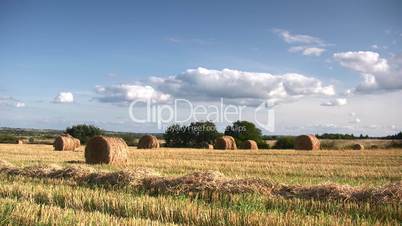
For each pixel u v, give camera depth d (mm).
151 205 11578
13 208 10734
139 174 16844
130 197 12773
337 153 44406
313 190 14055
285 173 22922
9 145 62438
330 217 10523
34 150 46156
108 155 28219
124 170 17328
